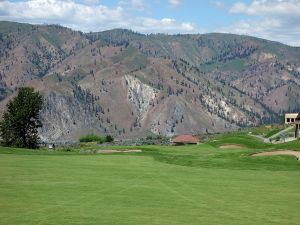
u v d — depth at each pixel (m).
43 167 57.16
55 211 31.19
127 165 62.56
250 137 148.12
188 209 33.03
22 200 34.84
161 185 44.03
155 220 29.41
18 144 133.88
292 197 38.47
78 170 54.81
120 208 32.72
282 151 78.25
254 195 39.31
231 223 29.03
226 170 58.59
